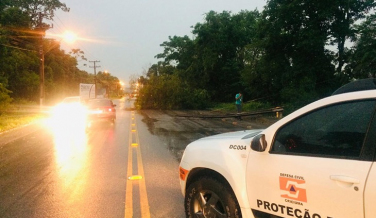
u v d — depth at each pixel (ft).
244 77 108.78
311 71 75.92
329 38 75.87
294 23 78.74
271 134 9.66
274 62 84.07
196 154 12.05
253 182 9.84
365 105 8.04
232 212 10.48
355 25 71.82
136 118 77.30
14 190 19.34
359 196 7.39
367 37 57.52
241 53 141.90
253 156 10.03
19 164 26.66
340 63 76.84
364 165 7.52
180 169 13.00
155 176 22.31
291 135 9.34
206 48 140.77
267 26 81.20
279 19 78.13
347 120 8.27
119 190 19.13
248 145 10.46
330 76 77.87
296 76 78.38
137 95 123.34
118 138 41.78
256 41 88.33
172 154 30.53
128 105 153.69
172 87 122.52
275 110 69.21
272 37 80.38
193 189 11.99
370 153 7.57
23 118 65.67
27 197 17.98
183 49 173.99
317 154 8.61
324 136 8.64
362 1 74.49
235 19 145.79
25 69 170.50
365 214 7.29
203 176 11.68
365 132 7.82
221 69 145.69
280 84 87.40
